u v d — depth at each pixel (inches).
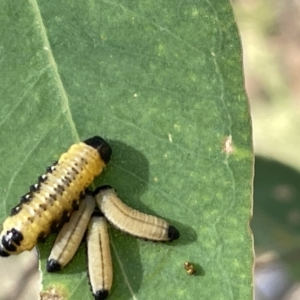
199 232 3.8
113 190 3.8
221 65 3.7
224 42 3.7
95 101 3.7
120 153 3.8
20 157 3.7
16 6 3.7
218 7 3.7
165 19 3.7
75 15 3.7
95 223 3.8
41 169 3.8
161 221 3.8
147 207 3.8
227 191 3.7
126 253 3.8
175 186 3.8
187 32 3.7
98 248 3.8
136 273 3.8
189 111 3.7
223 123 3.7
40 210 3.8
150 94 3.7
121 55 3.7
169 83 3.7
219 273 3.7
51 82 3.7
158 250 3.8
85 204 3.9
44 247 3.9
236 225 3.7
